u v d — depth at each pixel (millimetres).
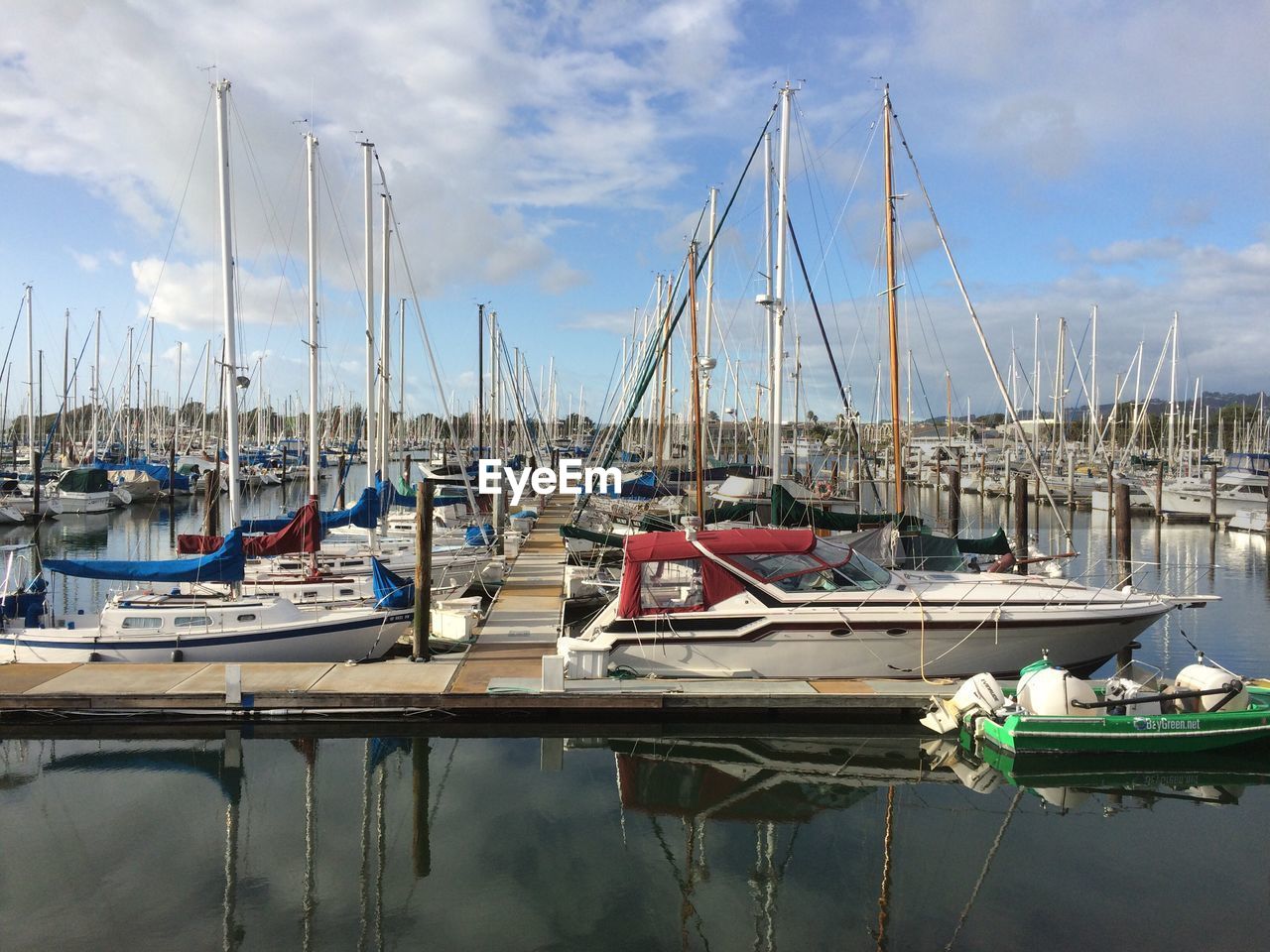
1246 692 11086
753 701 11766
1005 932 6992
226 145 16031
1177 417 71875
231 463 15734
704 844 8719
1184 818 9320
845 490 37156
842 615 12531
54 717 11594
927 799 9883
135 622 13570
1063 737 10344
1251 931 6969
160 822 9195
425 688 12023
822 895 7699
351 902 7516
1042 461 60906
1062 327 60312
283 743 11516
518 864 8305
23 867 8195
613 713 11812
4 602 13828
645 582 13000
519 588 20438
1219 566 27750
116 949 6758
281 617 13898
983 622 12484
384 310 25109
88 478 41969
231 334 16016
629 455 50969
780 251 21047
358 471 75562
